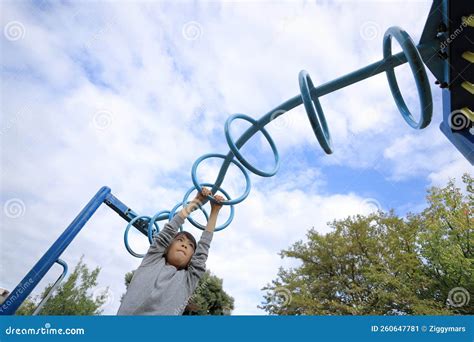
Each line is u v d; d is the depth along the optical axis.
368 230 8.20
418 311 6.65
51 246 3.34
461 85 2.63
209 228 2.26
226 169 3.04
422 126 2.47
